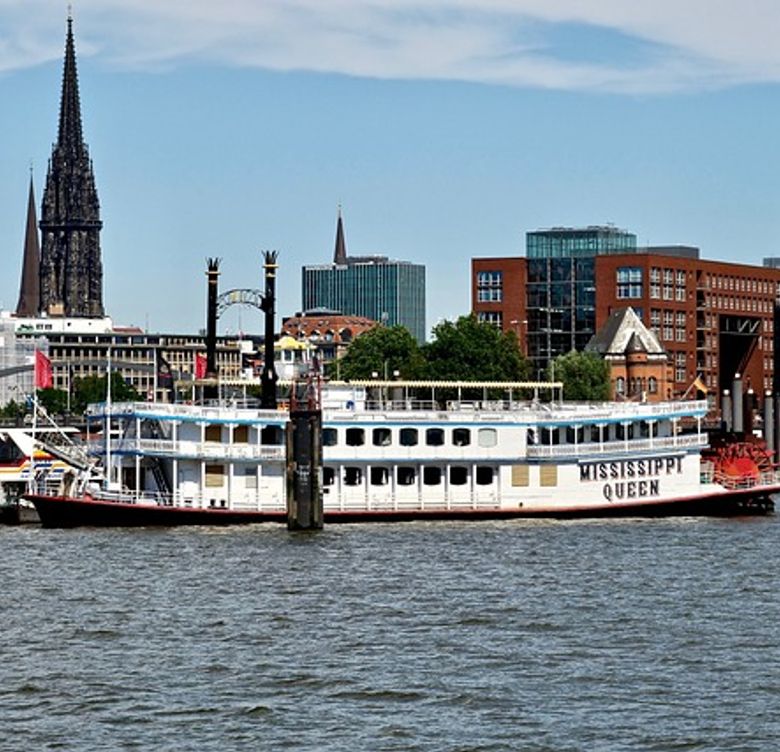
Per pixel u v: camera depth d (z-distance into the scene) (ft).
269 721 293.64
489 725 290.76
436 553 497.46
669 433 611.47
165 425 569.64
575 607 400.47
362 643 356.38
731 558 491.31
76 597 416.26
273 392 615.16
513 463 587.68
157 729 288.71
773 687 315.58
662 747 278.67
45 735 285.43
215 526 566.36
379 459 577.02
